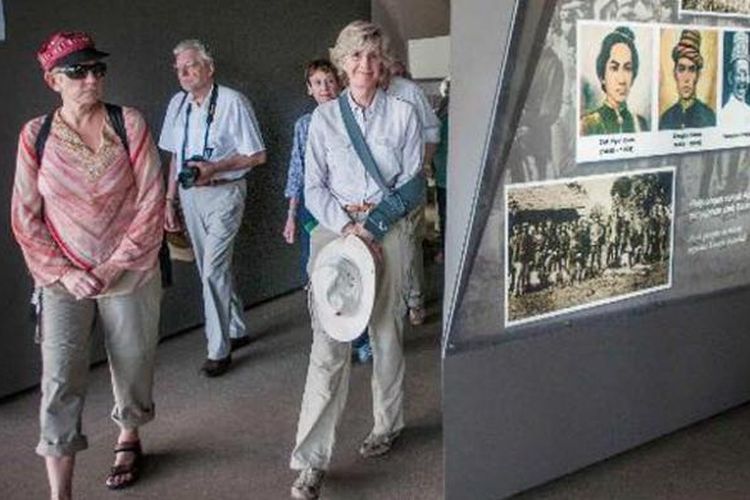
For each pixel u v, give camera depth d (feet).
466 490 9.57
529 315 9.52
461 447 9.43
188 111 14.30
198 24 16.37
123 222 9.43
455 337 9.07
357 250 9.50
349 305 9.50
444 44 22.56
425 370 14.44
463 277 8.88
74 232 9.16
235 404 13.10
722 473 10.49
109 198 9.25
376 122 9.80
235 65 17.46
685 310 11.05
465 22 8.62
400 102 9.92
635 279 10.34
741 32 10.57
